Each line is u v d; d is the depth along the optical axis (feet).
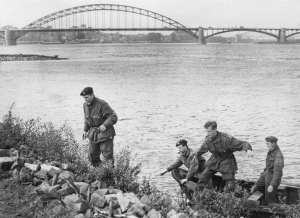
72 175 23.52
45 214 18.19
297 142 50.85
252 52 487.20
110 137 26.78
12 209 18.56
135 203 19.70
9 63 256.52
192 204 24.07
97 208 19.51
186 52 497.05
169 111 75.77
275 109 78.18
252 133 56.90
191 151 27.43
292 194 26.30
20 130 31.71
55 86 121.60
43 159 26.84
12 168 23.30
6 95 98.43
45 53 464.65
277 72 180.14
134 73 176.24
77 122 63.16
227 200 22.79
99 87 119.65
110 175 24.86
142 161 41.16
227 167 25.53
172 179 34.83
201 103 86.33
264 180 27.07
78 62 271.08
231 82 135.03
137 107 80.89
